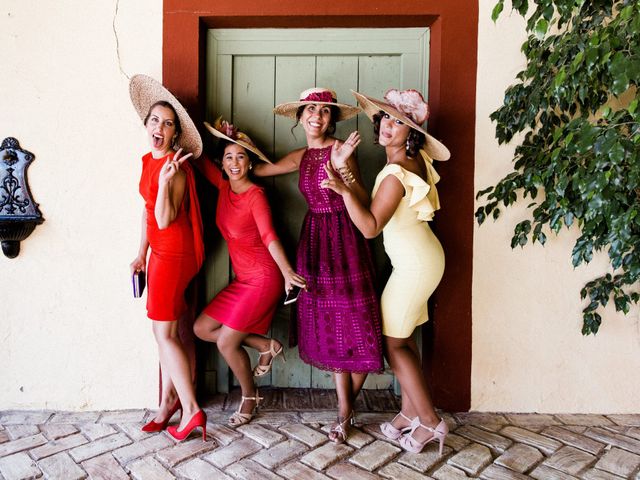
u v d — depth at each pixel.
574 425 2.22
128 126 2.25
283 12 2.23
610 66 1.45
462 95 2.24
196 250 2.08
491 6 2.22
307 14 2.23
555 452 2.00
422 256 1.92
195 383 2.35
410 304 1.94
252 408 2.24
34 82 2.23
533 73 1.88
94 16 2.23
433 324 2.32
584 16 1.86
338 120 2.21
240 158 2.10
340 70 2.44
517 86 2.04
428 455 1.96
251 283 2.14
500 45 2.23
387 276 2.50
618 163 1.43
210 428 2.16
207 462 1.89
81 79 2.24
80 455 1.93
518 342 2.32
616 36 1.54
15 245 2.24
